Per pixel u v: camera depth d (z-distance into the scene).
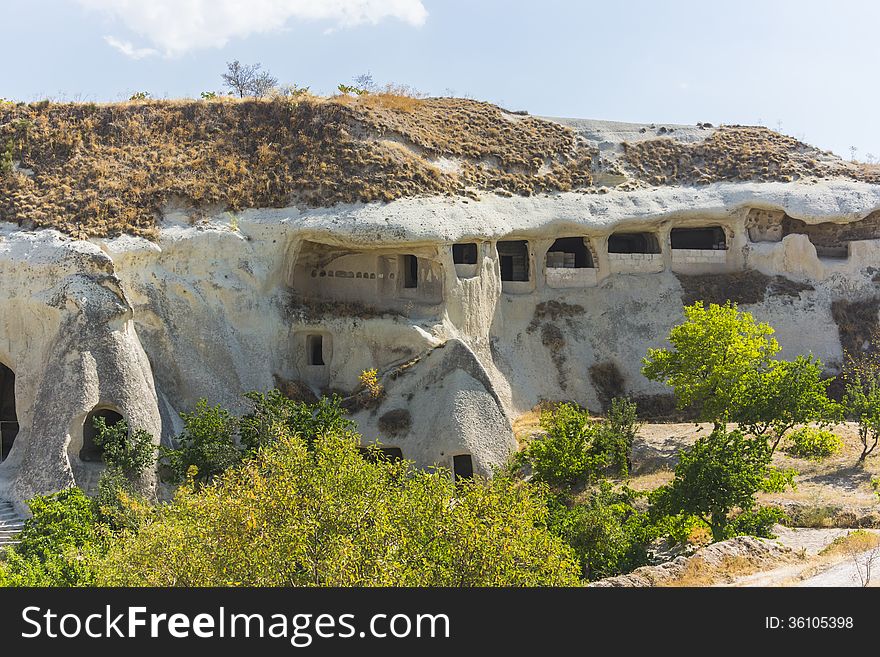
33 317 33.56
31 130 38.88
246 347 36.22
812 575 21.27
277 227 37.78
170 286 35.75
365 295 39.47
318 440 22.78
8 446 35.09
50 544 25.80
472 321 39.09
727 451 27.48
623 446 33.31
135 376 32.56
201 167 39.06
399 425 34.72
